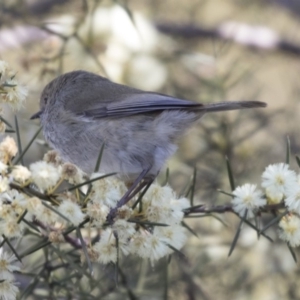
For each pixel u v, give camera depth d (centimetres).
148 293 956
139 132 933
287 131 1251
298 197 743
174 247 760
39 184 691
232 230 1101
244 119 1120
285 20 1630
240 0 1609
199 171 1091
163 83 1251
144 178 941
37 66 1191
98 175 728
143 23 1273
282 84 1479
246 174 1100
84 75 1020
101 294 909
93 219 716
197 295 1059
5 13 1217
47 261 843
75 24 1209
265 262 1102
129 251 745
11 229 691
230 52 1523
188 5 1559
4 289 720
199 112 945
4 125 744
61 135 977
